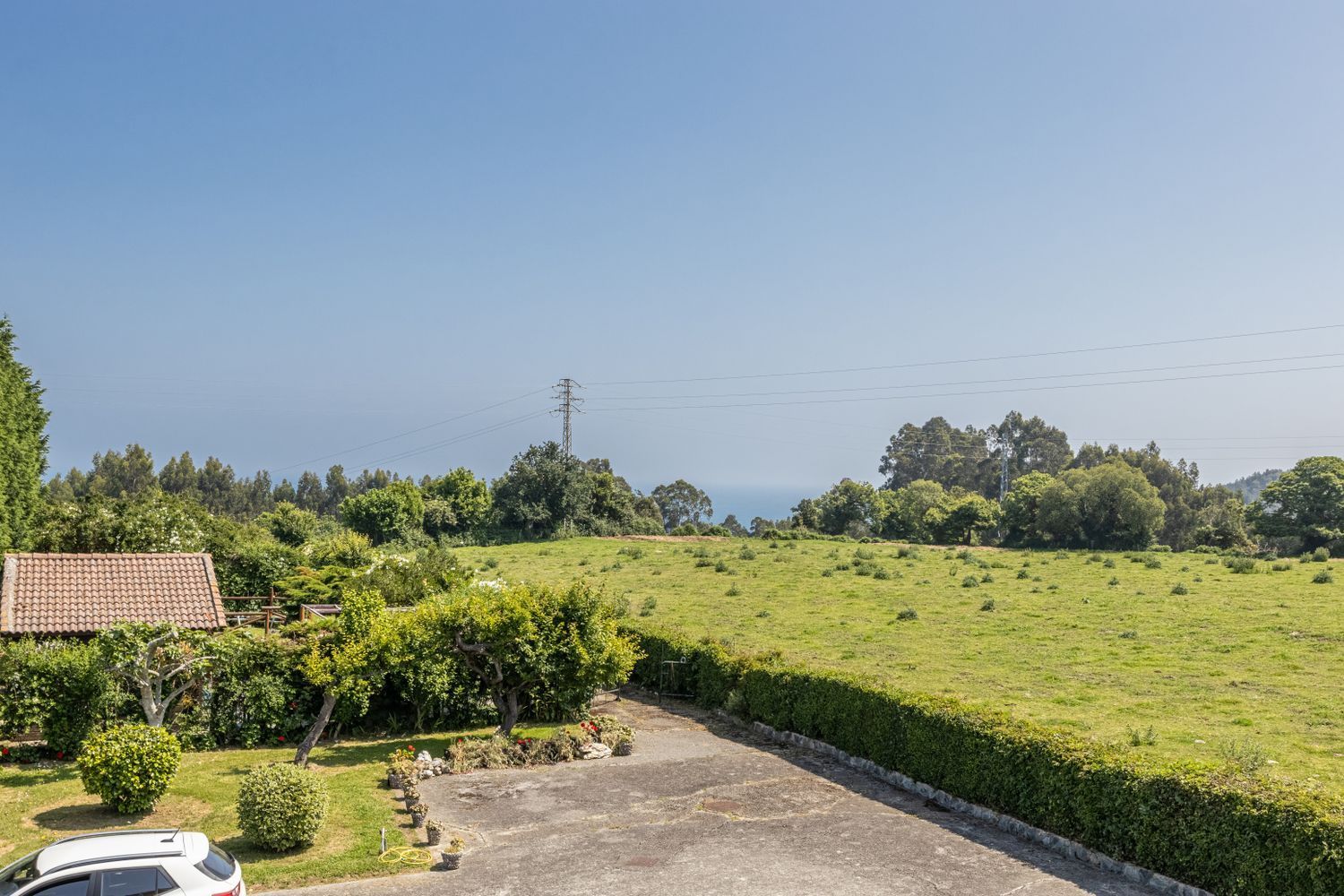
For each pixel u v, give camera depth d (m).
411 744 24.70
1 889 10.72
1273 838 13.31
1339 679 29.08
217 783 20.02
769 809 19.03
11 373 41.03
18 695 21.48
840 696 24.02
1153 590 49.88
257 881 14.45
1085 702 27.30
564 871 15.20
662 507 186.75
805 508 123.44
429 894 14.16
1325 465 82.38
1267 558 69.25
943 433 198.38
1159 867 15.03
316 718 23.55
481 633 24.17
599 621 26.00
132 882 10.88
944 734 20.16
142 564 29.61
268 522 73.31
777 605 49.50
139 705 23.03
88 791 17.75
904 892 14.33
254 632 26.05
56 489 146.75
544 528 98.81
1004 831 17.89
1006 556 73.31
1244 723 24.22
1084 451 170.50
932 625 42.06
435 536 99.44
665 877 14.92
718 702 30.45
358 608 23.59
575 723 27.94
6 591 26.52
